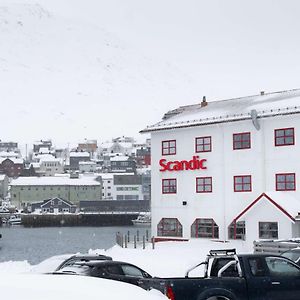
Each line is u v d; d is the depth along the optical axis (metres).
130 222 151.00
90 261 18.53
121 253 40.47
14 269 32.50
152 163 52.56
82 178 184.75
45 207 166.50
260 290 14.70
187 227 49.53
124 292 6.92
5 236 103.50
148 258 36.62
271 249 31.59
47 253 64.62
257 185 45.50
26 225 147.25
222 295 14.37
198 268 23.28
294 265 15.41
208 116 49.62
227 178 47.34
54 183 176.75
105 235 104.75
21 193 175.12
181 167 50.19
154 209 52.03
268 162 45.09
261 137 45.44
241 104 51.06
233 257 15.16
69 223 148.62
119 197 185.88
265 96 52.03
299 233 40.78
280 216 40.97
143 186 186.62
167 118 58.62
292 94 49.59
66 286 6.92
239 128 46.94
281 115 43.94
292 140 43.91
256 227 42.41
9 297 6.29
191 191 49.53
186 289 14.17
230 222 46.91
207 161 48.72
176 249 42.22
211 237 47.97
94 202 160.88
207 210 48.34
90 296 6.49
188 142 50.16
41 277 7.61
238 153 46.84
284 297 14.95
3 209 167.50
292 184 43.69
